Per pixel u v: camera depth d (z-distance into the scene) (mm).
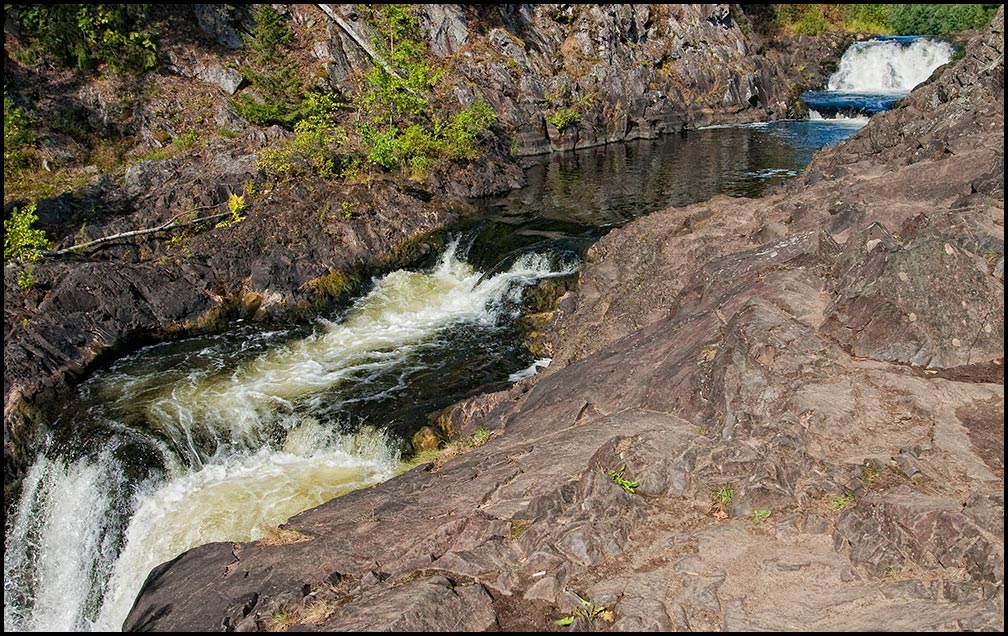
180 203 23094
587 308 17062
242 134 28516
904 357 9938
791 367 9648
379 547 8562
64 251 19781
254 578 8484
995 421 8594
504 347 17703
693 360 10672
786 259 12625
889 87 50812
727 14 47719
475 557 7559
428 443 13742
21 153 25016
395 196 25469
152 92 29875
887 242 10992
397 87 30562
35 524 13773
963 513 6672
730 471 8125
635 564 7227
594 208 26188
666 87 42469
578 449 9609
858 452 8297
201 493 13133
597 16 43188
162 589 9023
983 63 22844
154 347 18578
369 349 17969
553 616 6742
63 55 29078
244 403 15648
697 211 19234
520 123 36406
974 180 14531
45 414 15578
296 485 13172
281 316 19922
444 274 22188
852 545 7027
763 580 6777
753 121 44312
